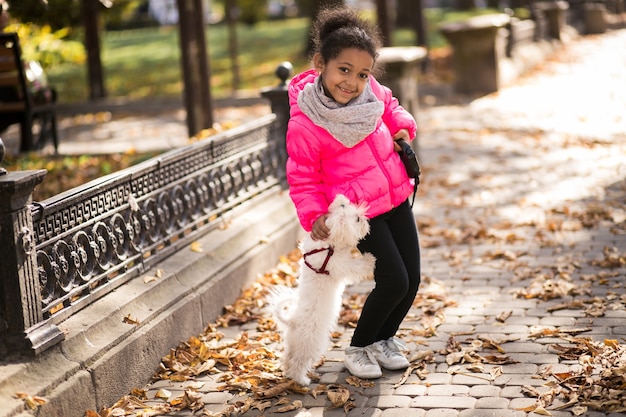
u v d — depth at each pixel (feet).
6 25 31.12
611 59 61.00
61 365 12.26
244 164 21.17
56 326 12.66
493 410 12.51
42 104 33.45
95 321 13.44
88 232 14.28
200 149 18.74
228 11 63.00
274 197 22.85
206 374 14.76
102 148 36.81
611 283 18.10
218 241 18.58
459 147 35.86
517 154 33.63
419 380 13.83
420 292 18.38
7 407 10.96
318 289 13.33
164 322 14.94
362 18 13.05
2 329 11.98
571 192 26.89
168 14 117.70
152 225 16.49
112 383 13.16
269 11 127.24
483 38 50.78
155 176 16.71
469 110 45.83
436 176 30.66
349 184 12.84
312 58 13.01
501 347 14.92
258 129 22.15
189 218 18.08
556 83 52.37
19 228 11.87
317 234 12.65
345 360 14.20
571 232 22.35
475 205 26.23
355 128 12.48
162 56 84.74
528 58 59.93
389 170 12.97
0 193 11.52
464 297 18.04
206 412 13.08
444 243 22.40
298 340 13.48
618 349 14.23
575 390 12.81
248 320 17.30
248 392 13.87
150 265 16.24
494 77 51.34
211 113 33.60
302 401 13.35
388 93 13.57
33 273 12.17
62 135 44.39
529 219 24.00
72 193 13.69
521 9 85.30
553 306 16.96
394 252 13.15
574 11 86.94
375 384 13.75
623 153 32.24
